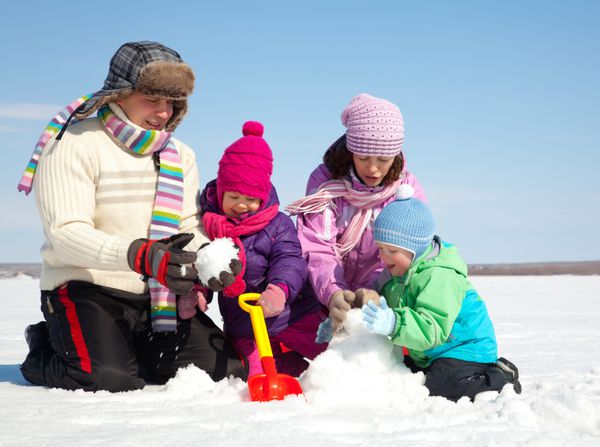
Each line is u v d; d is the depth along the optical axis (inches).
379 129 108.3
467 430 68.3
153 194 107.8
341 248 112.6
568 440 64.7
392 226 95.6
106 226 105.1
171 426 70.5
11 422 73.3
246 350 110.2
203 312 111.3
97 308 100.8
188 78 105.5
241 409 78.0
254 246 106.3
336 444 62.5
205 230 110.5
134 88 103.5
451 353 91.9
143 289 107.0
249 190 103.3
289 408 78.6
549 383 95.2
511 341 179.3
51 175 101.4
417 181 118.0
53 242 99.2
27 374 104.1
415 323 88.6
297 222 113.7
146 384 106.4
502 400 79.7
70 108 105.0
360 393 84.4
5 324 230.1
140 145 105.6
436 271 92.7
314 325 111.9
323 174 117.6
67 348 98.0
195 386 96.5
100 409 80.5
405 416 74.9
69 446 62.5
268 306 97.5
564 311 303.0
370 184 113.0
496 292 508.4
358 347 89.6
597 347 164.1
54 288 104.7
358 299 95.8
